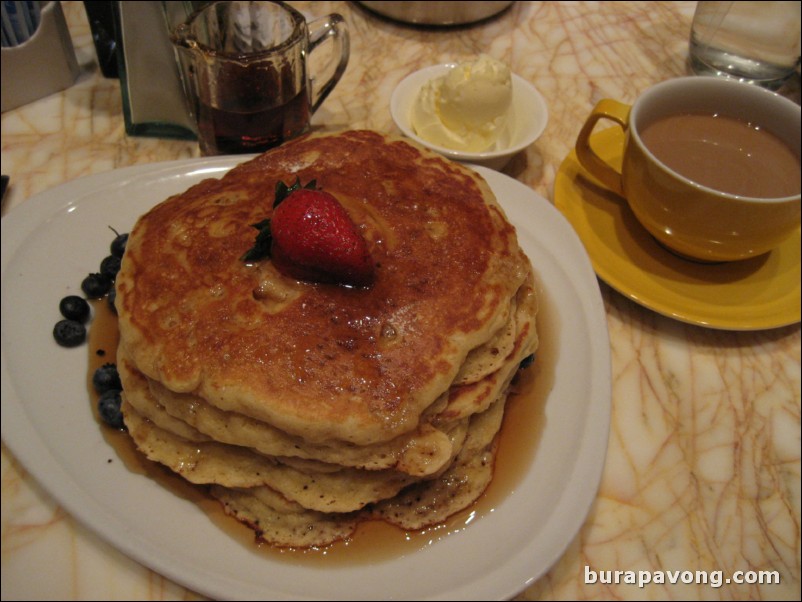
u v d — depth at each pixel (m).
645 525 0.33
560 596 0.31
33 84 0.50
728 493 0.34
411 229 0.32
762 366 0.39
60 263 0.38
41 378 0.34
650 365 0.38
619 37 0.59
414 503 0.31
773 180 0.38
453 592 0.28
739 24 0.52
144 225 0.34
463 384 0.31
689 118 0.40
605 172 0.42
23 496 0.32
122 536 0.29
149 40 0.44
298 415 0.28
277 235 0.29
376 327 0.29
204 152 0.47
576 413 0.33
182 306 0.30
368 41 0.57
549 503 0.30
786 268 0.40
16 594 0.30
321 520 0.30
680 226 0.37
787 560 0.32
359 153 0.36
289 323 0.29
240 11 0.45
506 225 0.35
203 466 0.30
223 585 0.28
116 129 0.49
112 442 0.32
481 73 0.43
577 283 0.38
